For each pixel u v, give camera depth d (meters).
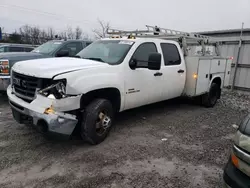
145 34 6.30
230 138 4.25
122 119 5.12
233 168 2.00
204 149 3.72
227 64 7.05
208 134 4.41
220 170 3.10
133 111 5.83
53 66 3.39
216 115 5.81
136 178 2.82
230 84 10.29
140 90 4.41
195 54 6.79
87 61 3.86
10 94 3.75
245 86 9.76
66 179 2.75
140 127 4.64
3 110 5.34
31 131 4.11
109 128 3.90
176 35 6.00
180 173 2.98
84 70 3.36
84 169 2.98
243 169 1.89
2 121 4.58
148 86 4.57
